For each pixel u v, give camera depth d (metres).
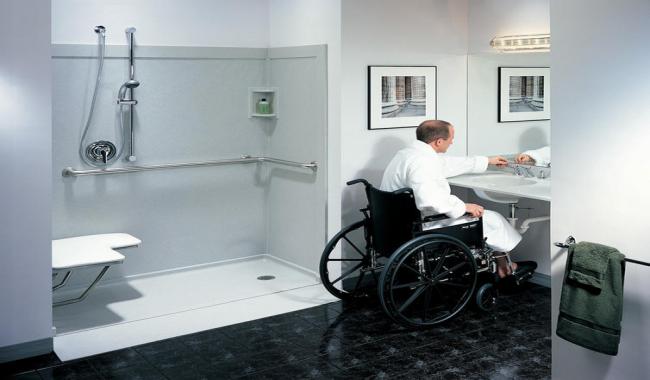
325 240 5.11
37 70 3.76
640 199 2.85
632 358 2.96
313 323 4.39
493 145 5.27
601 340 2.84
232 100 5.51
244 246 5.75
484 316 4.47
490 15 5.17
